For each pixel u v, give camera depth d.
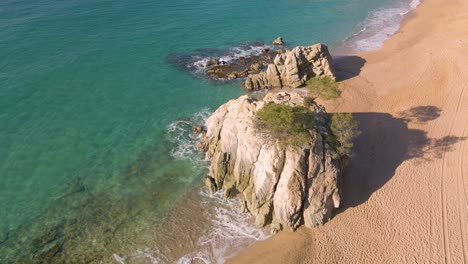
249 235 38.47
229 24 85.88
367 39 80.06
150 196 43.53
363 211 39.41
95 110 56.28
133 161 48.25
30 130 51.47
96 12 84.81
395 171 44.19
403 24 86.81
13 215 40.53
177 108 58.06
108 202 42.62
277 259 35.59
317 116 42.31
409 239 36.53
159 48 74.00
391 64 67.94
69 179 45.19
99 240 38.41
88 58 68.12
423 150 47.03
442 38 75.88
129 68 66.81
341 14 93.62
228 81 64.94
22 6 83.12
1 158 46.81
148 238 38.72
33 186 43.91
